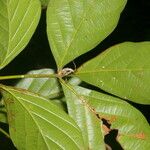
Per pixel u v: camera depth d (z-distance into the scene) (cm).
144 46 78
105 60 79
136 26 107
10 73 92
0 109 83
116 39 104
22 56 92
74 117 77
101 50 101
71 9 78
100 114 78
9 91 74
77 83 86
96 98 78
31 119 73
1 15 75
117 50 79
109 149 79
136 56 78
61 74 79
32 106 74
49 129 73
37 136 72
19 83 91
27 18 76
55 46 78
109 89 79
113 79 79
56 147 72
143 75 78
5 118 83
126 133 78
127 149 77
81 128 77
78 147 72
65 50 79
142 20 108
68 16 78
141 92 78
